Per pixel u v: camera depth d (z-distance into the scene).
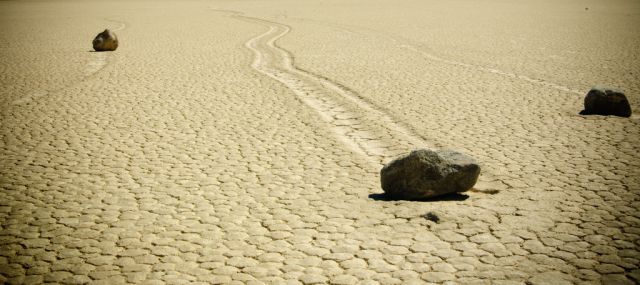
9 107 10.21
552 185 6.23
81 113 9.76
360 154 7.48
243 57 15.73
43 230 5.43
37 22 28.03
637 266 4.53
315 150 7.66
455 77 12.37
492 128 8.45
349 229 5.30
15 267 4.75
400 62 14.48
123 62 15.07
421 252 4.84
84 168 7.11
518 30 20.98
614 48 15.52
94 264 4.78
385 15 29.09
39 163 7.30
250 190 6.32
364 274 4.52
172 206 5.93
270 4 40.72
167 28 24.42
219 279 4.50
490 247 4.89
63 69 14.03
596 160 6.97
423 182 5.86
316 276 4.50
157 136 8.39
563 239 5.00
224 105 10.17
